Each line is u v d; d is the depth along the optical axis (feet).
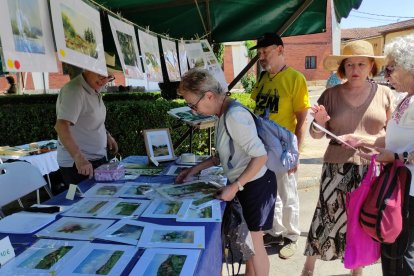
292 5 10.59
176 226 4.48
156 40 8.87
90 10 5.34
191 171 6.61
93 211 5.05
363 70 6.47
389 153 5.35
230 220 5.56
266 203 5.81
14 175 6.63
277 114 8.25
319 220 7.25
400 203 5.04
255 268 6.10
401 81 5.24
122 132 16.40
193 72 5.22
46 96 28.60
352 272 7.57
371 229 5.27
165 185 6.25
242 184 5.30
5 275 3.37
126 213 4.96
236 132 5.18
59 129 6.89
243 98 21.49
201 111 5.36
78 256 3.71
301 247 9.52
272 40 8.12
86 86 7.53
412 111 5.10
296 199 9.02
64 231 4.35
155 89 41.70
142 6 9.41
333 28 9.50
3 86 49.11
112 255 3.73
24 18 3.65
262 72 9.14
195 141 16.76
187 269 3.43
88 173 6.68
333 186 6.93
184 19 11.24
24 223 4.61
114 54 8.58
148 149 8.00
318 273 8.24
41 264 3.56
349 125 6.71
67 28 4.47
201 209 5.04
